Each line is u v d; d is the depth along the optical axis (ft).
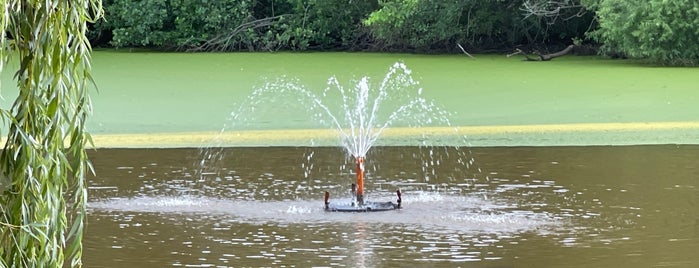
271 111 48.44
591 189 29.60
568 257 22.11
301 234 24.45
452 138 40.09
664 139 39.37
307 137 40.42
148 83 58.54
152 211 26.99
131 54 77.36
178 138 40.11
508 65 68.08
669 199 28.12
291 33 80.69
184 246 23.22
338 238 24.06
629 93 52.65
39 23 15.52
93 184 30.55
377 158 35.60
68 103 15.78
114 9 80.48
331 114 47.83
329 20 80.69
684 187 29.73
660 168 32.91
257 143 38.99
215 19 79.92
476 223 25.54
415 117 46.60
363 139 40.01
